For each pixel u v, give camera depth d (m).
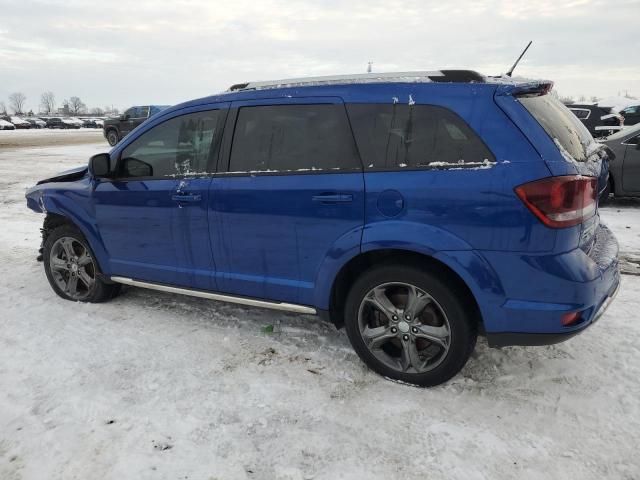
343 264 3.07
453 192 2.71
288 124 3.26
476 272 2.70
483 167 2.66
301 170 3.17
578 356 3.34
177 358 3.47
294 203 3.16
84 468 2.46
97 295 4.42
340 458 2.50
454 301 2.82
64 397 3.03
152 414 2.85
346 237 3.01
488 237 2.66
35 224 7.80
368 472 2.40
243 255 3.46
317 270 3.20
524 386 3.04
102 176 3.96
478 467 2.41
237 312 4.22
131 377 3.24
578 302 2.61
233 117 3.46
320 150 3.13
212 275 3.63
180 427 2.74
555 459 2.45
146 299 4.56
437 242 2.75
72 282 4.52
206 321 4.06
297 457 2.51
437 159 2.80
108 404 2.95
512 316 2.71
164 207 3.72
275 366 3.35
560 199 2.53
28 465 2.49
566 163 2.60
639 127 7.73
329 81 3.21
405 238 2.82
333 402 2.94
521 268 2.63
